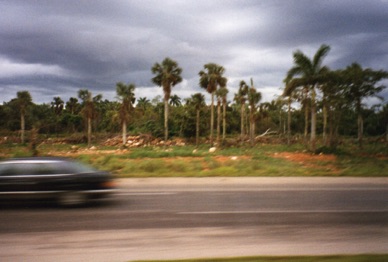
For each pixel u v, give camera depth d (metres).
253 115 55.44
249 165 22.03
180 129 66.00
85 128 74.69
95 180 10.26
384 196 11.75
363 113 42.53
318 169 20.92
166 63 53.09
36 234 7.34
